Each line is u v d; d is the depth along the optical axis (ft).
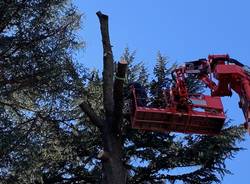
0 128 42.29
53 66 45.88
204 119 44.78
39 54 45.75
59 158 55.42
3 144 40.37
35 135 44.70
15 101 46.98
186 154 59.82
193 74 47.21
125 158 60.44
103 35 47.55
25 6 45.75
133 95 45.88
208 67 46.73
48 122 47.06
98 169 59.11
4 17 45.16
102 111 52.65
